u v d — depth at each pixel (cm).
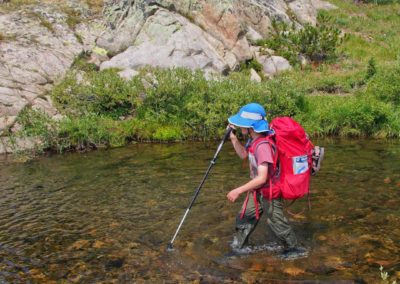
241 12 2236
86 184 1007
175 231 741
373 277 579
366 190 903
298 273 596
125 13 1986
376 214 782
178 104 1509
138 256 661
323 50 2194
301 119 1489
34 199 921
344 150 1252
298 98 1574
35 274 621
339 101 1579
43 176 1080
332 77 1912
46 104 1527
